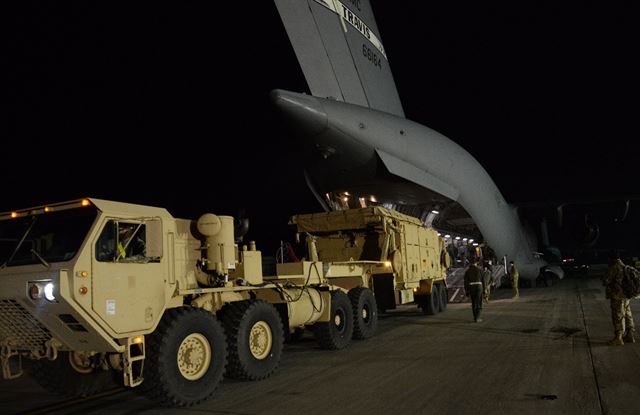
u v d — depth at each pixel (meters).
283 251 13.05
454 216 22.11
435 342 9.82
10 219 6.16
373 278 12.49
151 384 5.90
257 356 7.38
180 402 6.00
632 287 8.41
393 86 20.03
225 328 7.09
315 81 15.70
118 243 5.81
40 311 5.52
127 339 5.72
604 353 7.95
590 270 51.56
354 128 15.52
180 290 6.42
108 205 5.87
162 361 5.87
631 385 6.02
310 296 9.07
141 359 5.86
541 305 16.34
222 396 6.49
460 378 6.72
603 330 10.29
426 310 15.05
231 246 7.41
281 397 6.25
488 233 23.03
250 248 8.24
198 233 7.22
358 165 16.72
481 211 22.03
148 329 5.90
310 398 6.11
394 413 5.33
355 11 17.45
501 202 24.39
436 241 16.17
